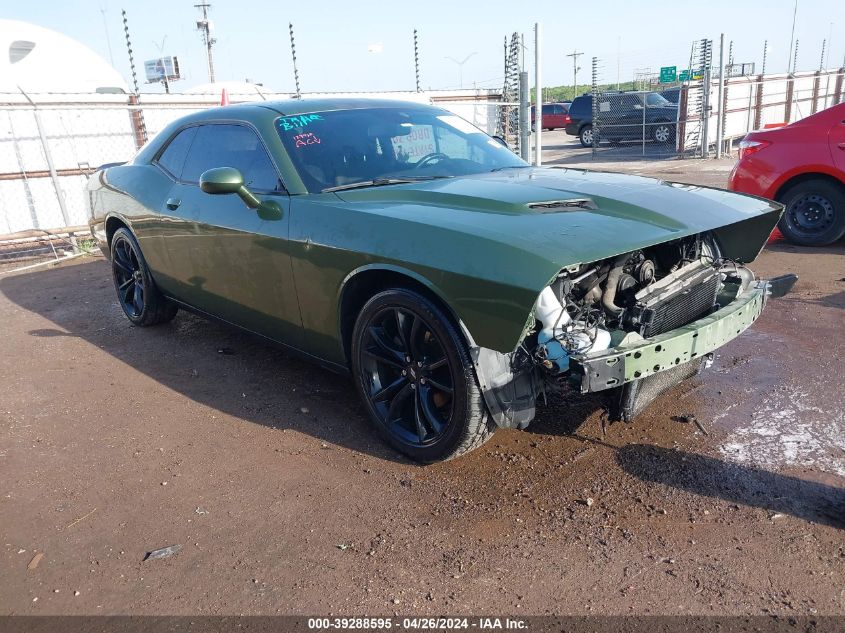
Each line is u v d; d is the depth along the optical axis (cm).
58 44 1361
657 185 344
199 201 406
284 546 256
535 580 230
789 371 385
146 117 1112
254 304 379
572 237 256
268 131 371
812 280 562
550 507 270
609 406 297
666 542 246
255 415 370
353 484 296
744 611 211
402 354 305
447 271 261
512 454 312
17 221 1036
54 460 332
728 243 358
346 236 304
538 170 389
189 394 405
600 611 215
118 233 514
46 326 568
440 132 414
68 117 1050
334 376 421
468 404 274
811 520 254
